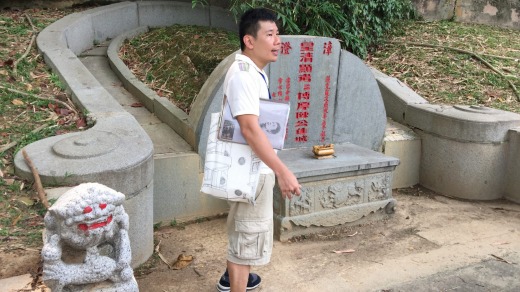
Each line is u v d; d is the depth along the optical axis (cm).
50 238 211
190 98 496
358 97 471
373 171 424
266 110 246
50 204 265
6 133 356
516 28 770
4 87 418
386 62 626
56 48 515
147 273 341
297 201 399
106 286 223
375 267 358
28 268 240
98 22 660
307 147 465
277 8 538
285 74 439
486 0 769
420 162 507
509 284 334
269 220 271
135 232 328
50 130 366
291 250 385
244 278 278
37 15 646
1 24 580
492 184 471
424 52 642
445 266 358
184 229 406
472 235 407
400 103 523
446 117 470
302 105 454
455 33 705
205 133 398
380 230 420
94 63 604
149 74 562
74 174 284
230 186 251
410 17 750
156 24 721
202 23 739
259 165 252
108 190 213
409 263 363
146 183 328
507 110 519
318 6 562
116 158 306
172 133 450
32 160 299
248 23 252
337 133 476
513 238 402
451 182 481
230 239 276
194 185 411
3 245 253
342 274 348
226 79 252
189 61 565
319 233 413
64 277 211
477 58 623
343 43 612
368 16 609
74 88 435
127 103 514
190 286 329
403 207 464
